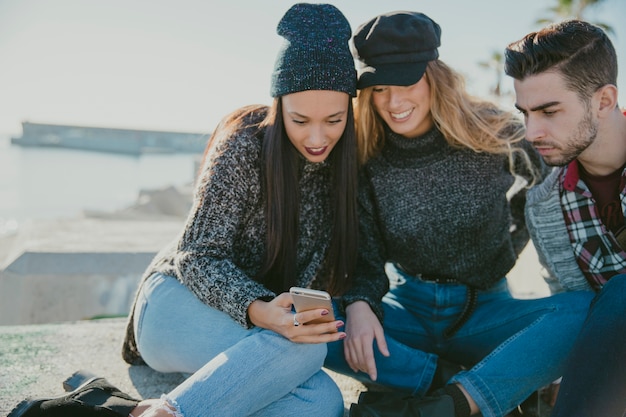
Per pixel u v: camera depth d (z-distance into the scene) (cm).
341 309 204
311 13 183
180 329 182
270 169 182
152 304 190
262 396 160
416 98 198
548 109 170
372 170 216
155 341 188
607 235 185
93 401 163
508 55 178
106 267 424
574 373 144
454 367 196
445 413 168
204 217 178
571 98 167
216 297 170
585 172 186
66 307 412
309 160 189
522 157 219
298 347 165
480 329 204
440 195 207
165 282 191
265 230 190
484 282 212
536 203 196
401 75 191
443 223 207
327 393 176
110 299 421
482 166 208
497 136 209
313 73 175
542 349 180
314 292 154
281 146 184
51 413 155
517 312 196
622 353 139
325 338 160
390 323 218
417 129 208
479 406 174
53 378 220
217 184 179
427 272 215
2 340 260
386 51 193
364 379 205
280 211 184
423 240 210
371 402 176
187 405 150
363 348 187
